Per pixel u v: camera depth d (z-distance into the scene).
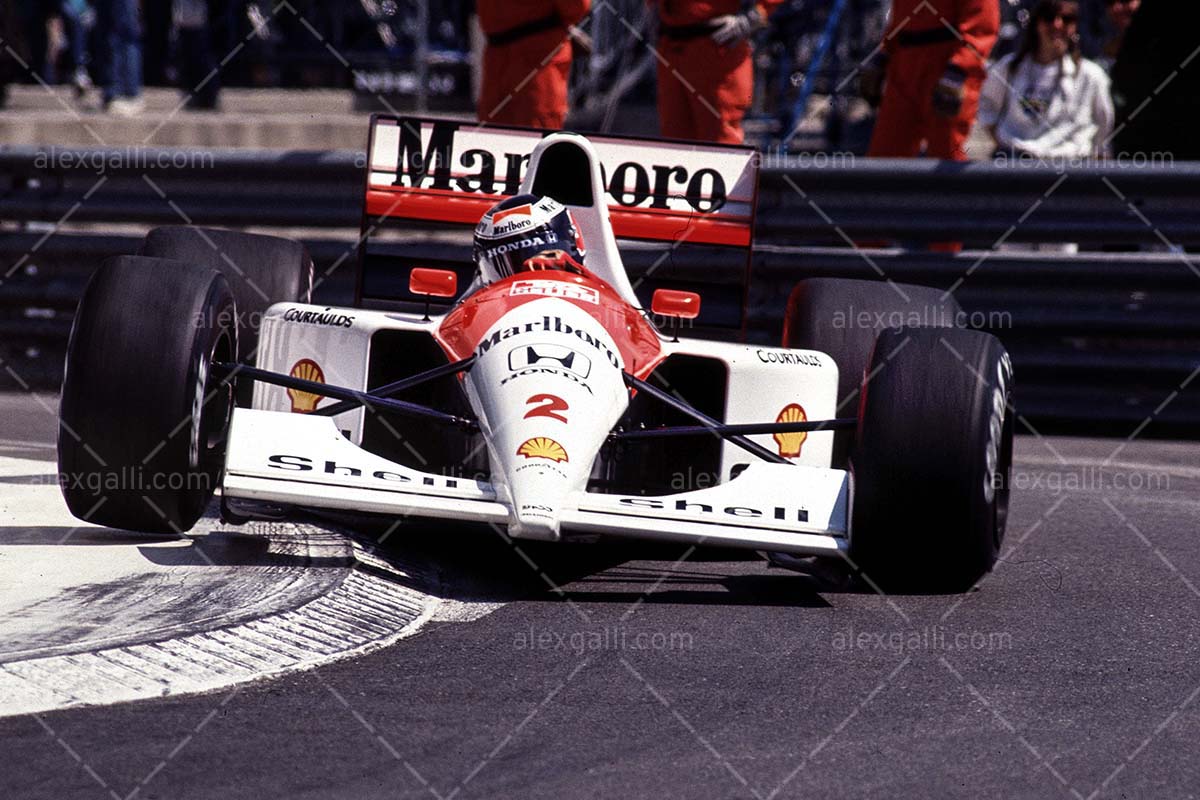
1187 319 26.89
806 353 17.08
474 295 17.06
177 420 14.68
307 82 55.44
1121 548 17.52
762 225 27.70
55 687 11.04
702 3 27.75
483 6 28.50
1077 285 27.05
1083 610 14.67
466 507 13.88
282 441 14.34
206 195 28.67
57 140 44.00
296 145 45.56
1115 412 27.03
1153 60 30.33
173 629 12.24
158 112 49.78
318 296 28.41
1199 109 30.03
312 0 54.84
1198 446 25.91
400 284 20.80
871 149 29.61
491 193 20.69
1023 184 27.08
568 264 17.50
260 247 19.48
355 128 45.97
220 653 11.98
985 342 14.90
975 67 27.39
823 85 50.62
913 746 10.80
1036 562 16.69
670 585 15.26
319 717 10.91
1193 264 26.78
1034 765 10.52
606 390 15.14
